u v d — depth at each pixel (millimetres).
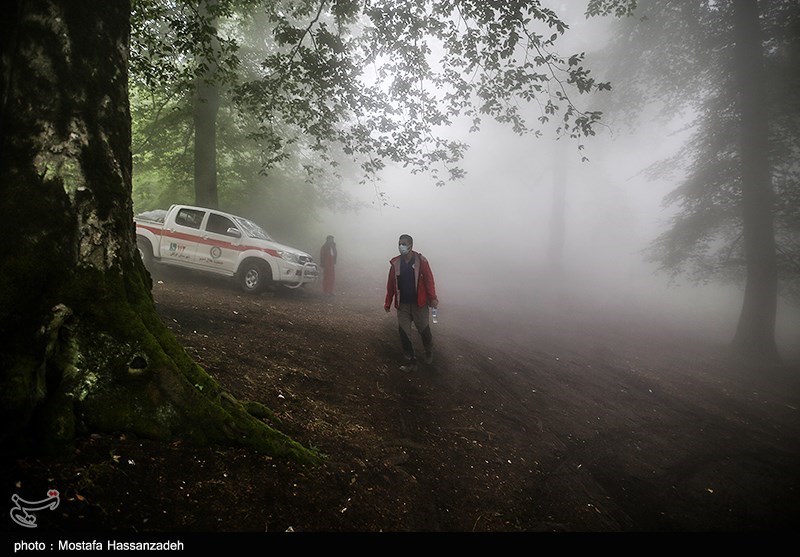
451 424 4641
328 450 3277
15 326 2166
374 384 5113
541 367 7922
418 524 2859
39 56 2436
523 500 3574
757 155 11469
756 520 4012
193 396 2674
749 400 8148
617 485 4270
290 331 6180
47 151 2406
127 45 2916
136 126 11789
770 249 11516
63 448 2111
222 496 2311
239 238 9367
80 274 2447
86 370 2359
